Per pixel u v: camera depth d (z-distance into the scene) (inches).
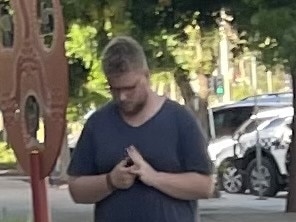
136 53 194.5
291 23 410.6
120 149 197.5
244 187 866.1
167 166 196.4
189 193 196.1
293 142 663.8
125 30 462.0
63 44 258.1
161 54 692.1
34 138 269.0
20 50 266.4
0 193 933.8
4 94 271.6
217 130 948.0
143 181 193.9
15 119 273.0
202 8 583.5
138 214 195.2
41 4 263.4
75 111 785.6
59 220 628.7
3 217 534.9
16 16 267.3
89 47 533.6
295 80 652.1
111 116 200.8
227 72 1433.3
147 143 196.7
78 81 714.8
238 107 954.1
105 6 456.1
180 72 812.0
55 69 259.4
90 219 632.4
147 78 197.6
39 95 264.7
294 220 619.8
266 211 697.6
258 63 645.3
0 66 271.6
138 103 196.4
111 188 195.8
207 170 197.6
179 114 199.0
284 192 889.5
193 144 197.2
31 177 270.5
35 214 274.2
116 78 193.2
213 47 798.5
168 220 195.0
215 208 740.0
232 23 595.5
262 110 887.7
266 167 837.2
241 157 864.3
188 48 757.3
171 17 596.4
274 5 414.6
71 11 466.9
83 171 202.4
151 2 531.5
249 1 432.1
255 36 490.6
